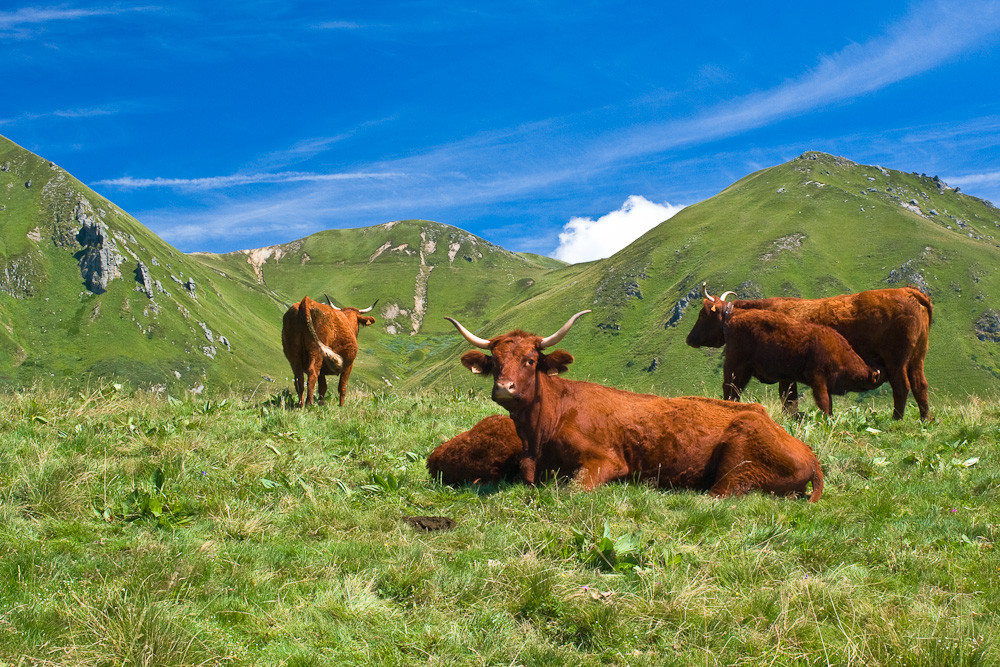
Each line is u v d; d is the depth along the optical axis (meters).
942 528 6.59
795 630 4.48
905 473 8.90
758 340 13.32
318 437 10.35
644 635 4.59
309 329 14.17
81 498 6.65
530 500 7.52
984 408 13.25
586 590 5.09
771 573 5.45
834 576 5.36
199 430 10.09
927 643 4.19
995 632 4.51
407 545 5.91
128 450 8.60
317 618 4.73
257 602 4.89
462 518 7.05
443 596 5.09
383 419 12.01
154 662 3.96
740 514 7.04
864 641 4.22
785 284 191.62
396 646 4.48
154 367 194.38
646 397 8.89
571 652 4.39
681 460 8.33
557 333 8.45
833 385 13.05
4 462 7.47
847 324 13.18
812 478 7.96
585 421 8.55
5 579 4.88
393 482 8.00
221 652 4.23
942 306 173.50
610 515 6.95
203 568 5.21
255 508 6.91
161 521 6.36
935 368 153.38
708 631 4.59
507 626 4.71
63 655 3.95
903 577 5.49
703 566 5.59
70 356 193.38
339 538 6.28
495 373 8.33
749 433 8.05
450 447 8.69
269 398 14.12
